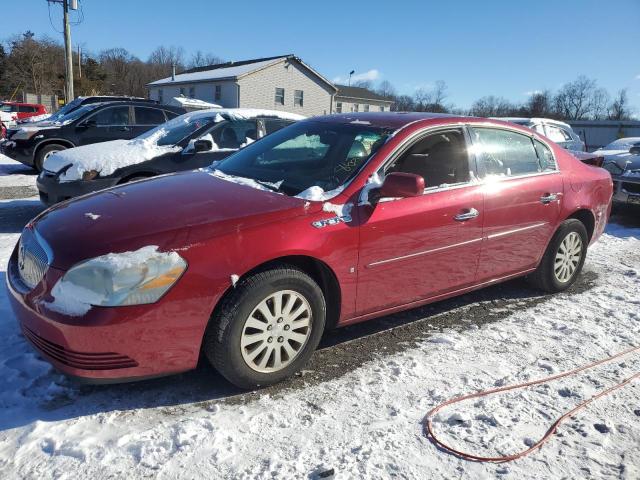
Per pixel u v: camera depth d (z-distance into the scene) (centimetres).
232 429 270
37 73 6300
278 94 4175
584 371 342
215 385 313
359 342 377
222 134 693
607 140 3391
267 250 292
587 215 501
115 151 648
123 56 8656
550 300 472
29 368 320
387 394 308
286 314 307
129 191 355
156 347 271
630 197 829
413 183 319
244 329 292
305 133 421
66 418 274
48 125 1153
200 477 235
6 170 1286
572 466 251
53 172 646
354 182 341
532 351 369
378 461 249
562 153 487
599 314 441
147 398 296
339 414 287
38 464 239
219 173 400
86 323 257
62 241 283
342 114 449
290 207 312
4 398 289
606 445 267
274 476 237
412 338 386
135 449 251
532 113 7131
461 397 306
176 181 377
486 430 275
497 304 459
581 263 502
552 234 464
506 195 412
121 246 271
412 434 271
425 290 379
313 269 333
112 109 1156
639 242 706
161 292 267
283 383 318
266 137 456
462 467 248
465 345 376
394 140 368
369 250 334
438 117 404
